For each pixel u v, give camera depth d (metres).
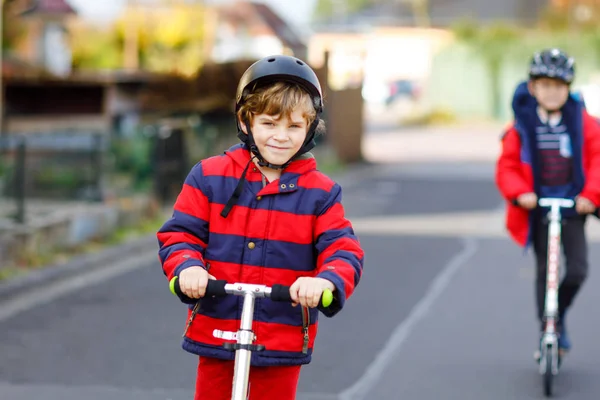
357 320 9.02
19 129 19.50
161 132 16.69
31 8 31.66
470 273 11.48
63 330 8.62
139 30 35.38
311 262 4.14
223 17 56.81
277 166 4.10
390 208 18.11
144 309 9.52
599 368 7.43
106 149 15.77
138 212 15.15
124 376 7.14
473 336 8.44
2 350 7.89
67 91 19.73
